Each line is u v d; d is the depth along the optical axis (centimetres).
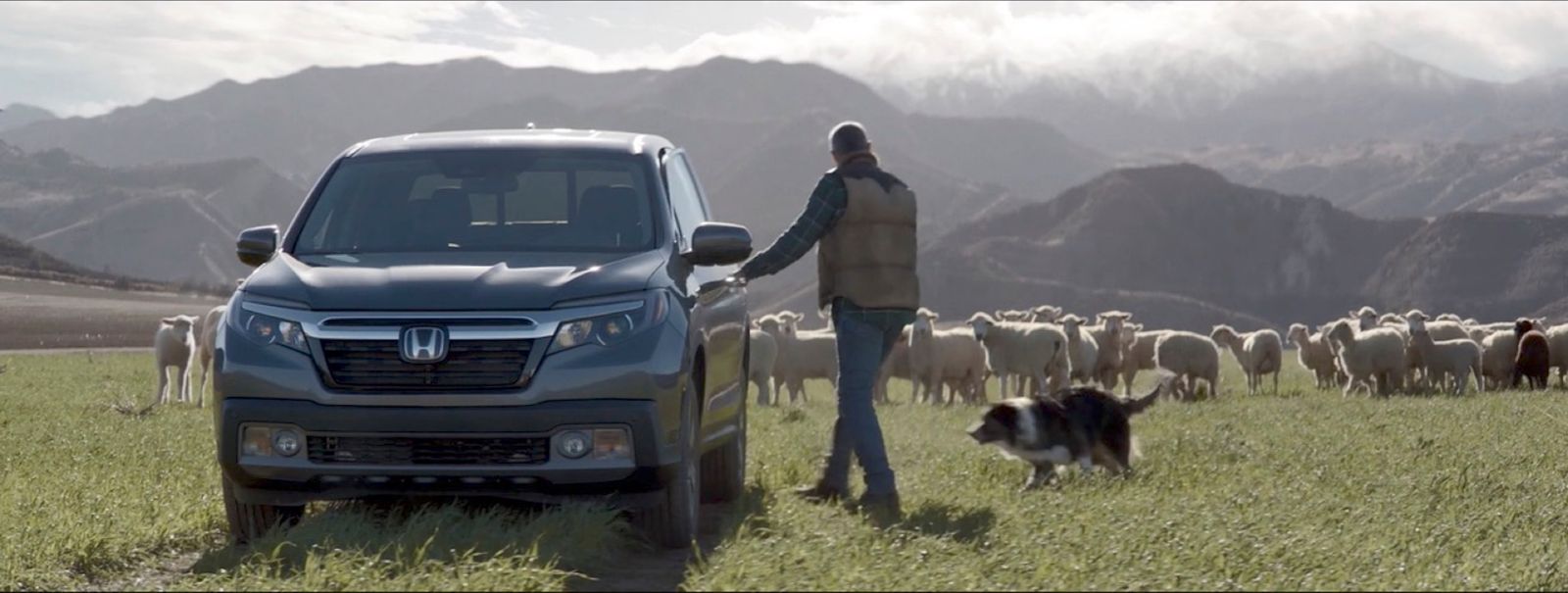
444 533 715
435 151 902
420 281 754
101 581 734
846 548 696
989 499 956
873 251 904
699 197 1029
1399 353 2809
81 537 774
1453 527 848
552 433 727
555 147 902
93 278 14288
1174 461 1216
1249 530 773
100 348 6053
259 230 848
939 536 754
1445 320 4122
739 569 635
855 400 911
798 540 726
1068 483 1078
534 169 883
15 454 1229
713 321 868
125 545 787
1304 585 642
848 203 898
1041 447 1138
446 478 735
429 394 725
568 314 740
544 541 702
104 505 888
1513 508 952
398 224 852
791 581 613
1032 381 2822
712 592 605
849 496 946
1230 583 634
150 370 3453
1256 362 3203
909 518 841
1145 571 649
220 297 13725
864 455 904
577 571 685
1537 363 2891
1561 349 2945
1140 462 1198
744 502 893
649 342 744
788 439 1498
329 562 647
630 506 756
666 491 769
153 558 798
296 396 735
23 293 10644
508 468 727
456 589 606
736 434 972
